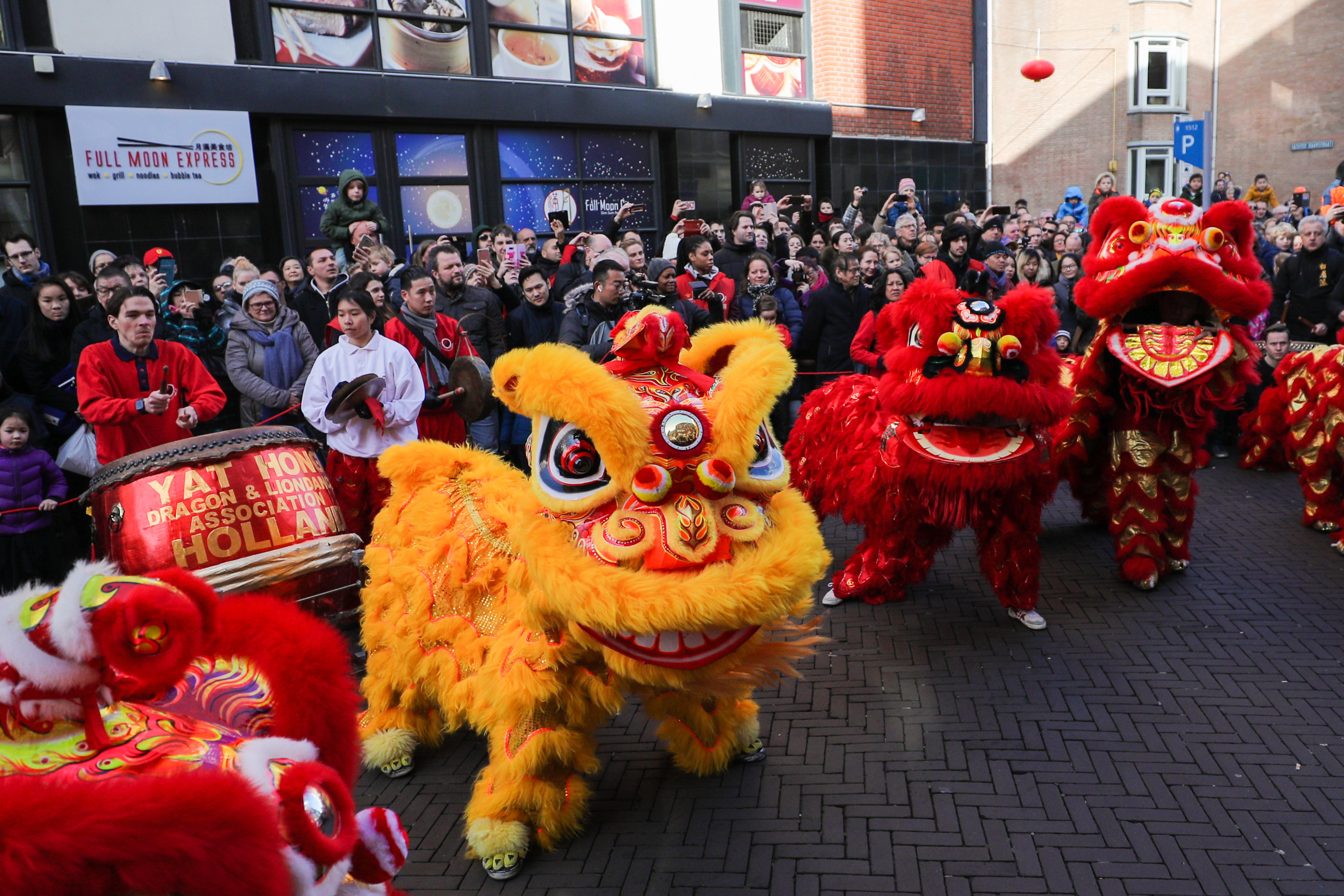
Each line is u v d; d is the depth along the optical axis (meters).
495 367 2.59
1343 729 3.52
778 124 12.80
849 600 5.02
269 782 1.23
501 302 6.68
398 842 1.43
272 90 9.34
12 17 8.28
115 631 1.07
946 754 3.46
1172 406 4.85
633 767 3.47
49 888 0.93
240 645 1.43
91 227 8.78
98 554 3.49
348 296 4.82
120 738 1.24
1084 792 3.18
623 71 11.66
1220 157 24.03
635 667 2.45
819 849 2.92
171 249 9.15
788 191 13.26
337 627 3.73
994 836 2.96
